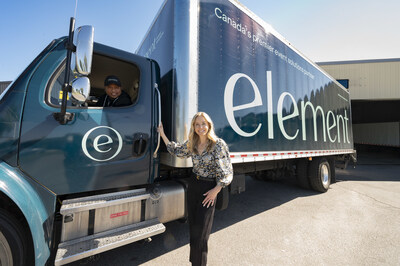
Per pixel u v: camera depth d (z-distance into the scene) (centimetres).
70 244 152
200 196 174
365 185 616
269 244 258
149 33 312
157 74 228
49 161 154
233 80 272
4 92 157
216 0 261
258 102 310
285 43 385
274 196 484
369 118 1764
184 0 231
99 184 174
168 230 296
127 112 194
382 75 1370
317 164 502
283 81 370
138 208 189
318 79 498
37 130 151
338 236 279
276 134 343
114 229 173
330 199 459
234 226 312
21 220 150
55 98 165
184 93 218
